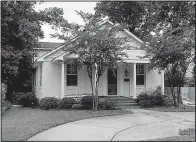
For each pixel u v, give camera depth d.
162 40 15.29
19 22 18.30
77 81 18.44
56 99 16.05
